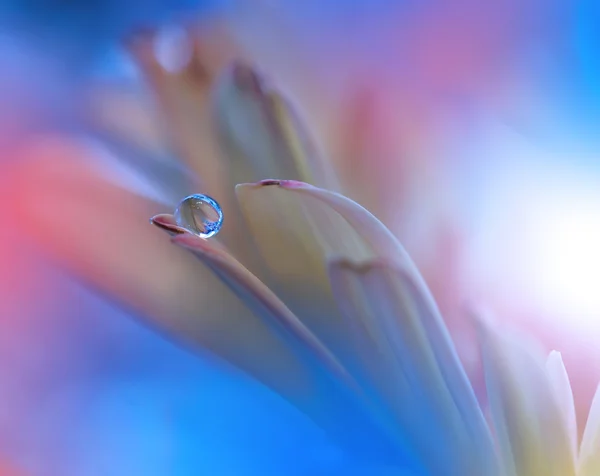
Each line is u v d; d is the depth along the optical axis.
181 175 0.15
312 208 0.14
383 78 0.15
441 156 0.15
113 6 0.15
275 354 0.14
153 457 0.15
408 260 0.14
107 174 0.15
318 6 0.15
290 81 0.15
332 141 0.15
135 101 0.15
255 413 0.14
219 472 0.14
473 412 0.14
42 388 0.15
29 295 0.15
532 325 0.14
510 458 0.14
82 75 0.15
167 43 0.15
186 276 0.15
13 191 0.15
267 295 0.14
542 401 0.14
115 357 0.15
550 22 0.15
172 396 0.15
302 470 0.14
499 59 0.15
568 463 0.14
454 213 0.15
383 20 0.15
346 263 0.14
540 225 0.15
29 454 0.15
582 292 0.14
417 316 0.14
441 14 0.15
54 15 0.15
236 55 0.15
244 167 0.14
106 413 0.15
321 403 0.14
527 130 0.15
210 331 0.14
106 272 0.15
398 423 0.14
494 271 0.14
